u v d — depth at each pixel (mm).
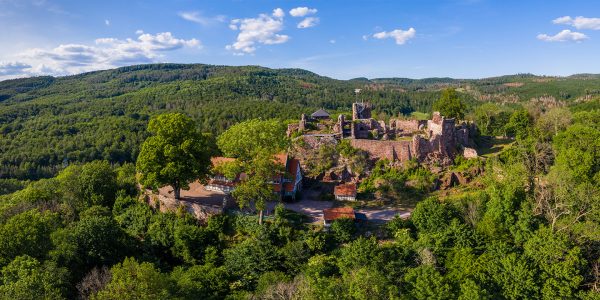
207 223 66062
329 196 78688
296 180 79188
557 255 49375
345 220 62812
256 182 62812
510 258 49906
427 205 63562
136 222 68188
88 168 78688
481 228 57875
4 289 41344
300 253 56719
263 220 65188
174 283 46906
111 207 75875
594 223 53781
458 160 83750
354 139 89375
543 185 66625
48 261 48656
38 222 53938
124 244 59219
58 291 42812
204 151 67188
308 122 105938
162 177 65688
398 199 76938
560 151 80125
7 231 51031
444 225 60406
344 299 41438
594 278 49875
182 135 66250
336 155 87938
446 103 106562
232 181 76312
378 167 84312
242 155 65562
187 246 60469
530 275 47969
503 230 58062
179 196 71250
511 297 47906
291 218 66312
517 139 93625
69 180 76875
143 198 73812
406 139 92438
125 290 39062
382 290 43406
